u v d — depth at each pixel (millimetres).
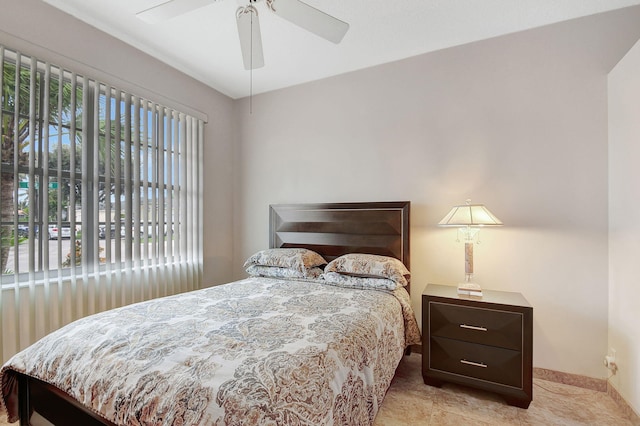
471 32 2355
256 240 3490
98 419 1104
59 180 2037
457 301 2029
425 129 2660
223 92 3441
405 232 2645
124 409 1000
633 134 1776
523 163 2320
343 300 1982
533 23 2242
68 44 2088
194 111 3053
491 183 2418
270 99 3418
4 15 1797
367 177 2896
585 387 2104
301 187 3234
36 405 1370
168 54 2650
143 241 2574
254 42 1795
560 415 1799
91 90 2232
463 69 2523
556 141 2225
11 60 1833
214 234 3348
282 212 3219
